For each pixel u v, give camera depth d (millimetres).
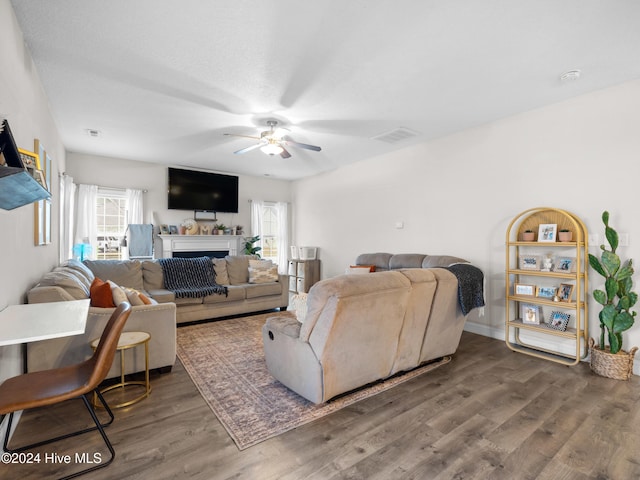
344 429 1964
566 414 2146
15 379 1647
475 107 3459
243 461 1681
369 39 2273
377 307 2180
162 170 6168
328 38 2268
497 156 3834
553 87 2998
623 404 2279
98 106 3426
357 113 3611
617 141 2930
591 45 2338
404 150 4996
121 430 1942
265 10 1992
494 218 3869
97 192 5520
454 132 4250
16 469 1611
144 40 2312
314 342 2107
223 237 6742
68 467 1627
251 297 4801
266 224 7473
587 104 3113
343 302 1973
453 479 1564
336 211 6398
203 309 4383
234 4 1942
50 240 3307
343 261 6242
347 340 2135
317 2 1917
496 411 2178
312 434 1912
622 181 2900
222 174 6766
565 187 3262
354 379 2289
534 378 2707
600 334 3037
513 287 3668
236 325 4254
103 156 5566
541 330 3193
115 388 2488
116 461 1669
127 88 3033
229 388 2496
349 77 2812
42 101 2961
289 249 7680
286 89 3043
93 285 2719
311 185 7105
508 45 2340
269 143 3889
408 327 2529
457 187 4266
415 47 2369
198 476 1570
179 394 2402
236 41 2316
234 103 3350
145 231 5832
